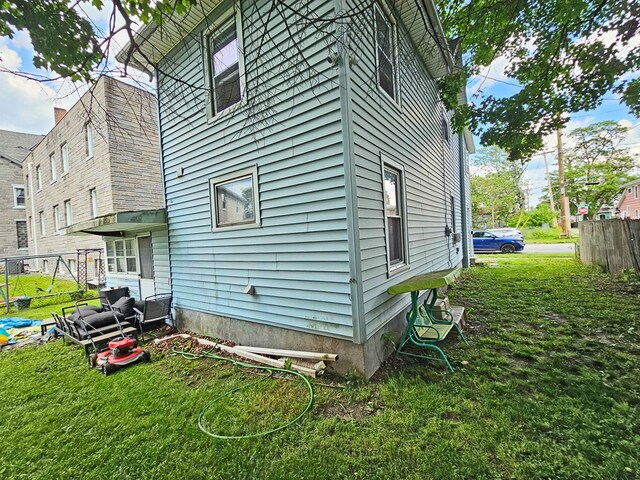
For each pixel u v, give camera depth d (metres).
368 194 3.38
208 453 2.19
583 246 10.05
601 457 1.90
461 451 2.03
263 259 3.94
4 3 2.22
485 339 3.98
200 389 3.15
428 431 2.25
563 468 1.83
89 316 4.88
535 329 4.30
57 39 2.39
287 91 3.52
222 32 4.41
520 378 2.95
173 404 2.88
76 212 10.71
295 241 3.54
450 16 6.02
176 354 4.25
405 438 2.21
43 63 2.53
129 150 8.80
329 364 3.34
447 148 8.38
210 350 4.31
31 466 2.16
